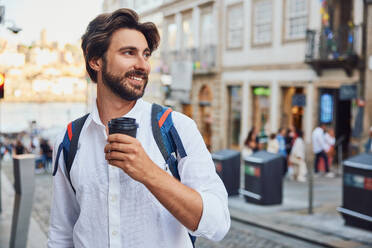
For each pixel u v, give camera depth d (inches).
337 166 586.6
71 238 64.9
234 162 395.5
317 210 336.5
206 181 55.2
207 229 50.5
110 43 56.3
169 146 57.2
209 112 906.1
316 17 628.1
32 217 331.9
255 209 343.3
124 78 56.2
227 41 833.5
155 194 47.8
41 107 1536.7
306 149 565.9
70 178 60.3
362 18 562.3
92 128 59.5
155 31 58.3
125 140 45.9
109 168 55.8
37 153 956.6
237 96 824.3
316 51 624.1
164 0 1026.7
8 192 442.3
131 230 55.2
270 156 357.4
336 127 636.7
